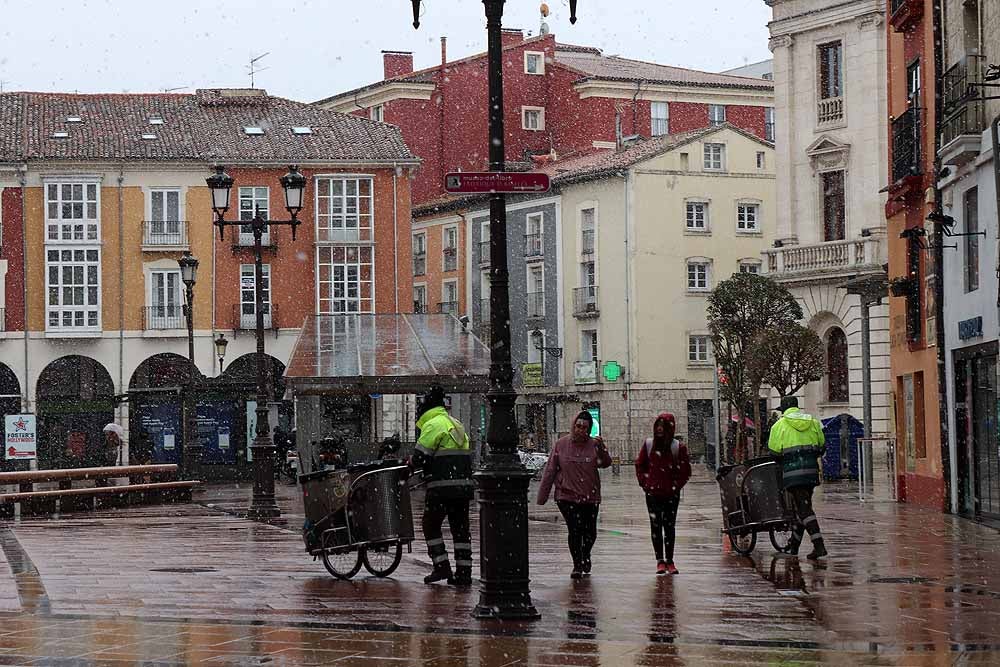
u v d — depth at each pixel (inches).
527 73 3545.8
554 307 3137.3
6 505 1266.0
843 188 2331.4
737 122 3580.2
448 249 3420.3
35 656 440.8
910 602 584.7
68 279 2748.5
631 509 1322.6
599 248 3019.2
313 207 2834.6
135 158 2748.5
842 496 1465.3
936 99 1182.3
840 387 2336.4
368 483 673.0
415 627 508.1
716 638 484.1
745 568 730.8
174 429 2352.4
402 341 1756.9
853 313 2290.8
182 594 609.0
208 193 2787.9
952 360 1169.4
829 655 448.5
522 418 3193.9
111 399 2549.2
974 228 1115.9
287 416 2674.7
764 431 2354.8
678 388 2974.9
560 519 1170.0
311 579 676.1
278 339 2810.0
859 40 2300.7
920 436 1304.1
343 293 2839.6
